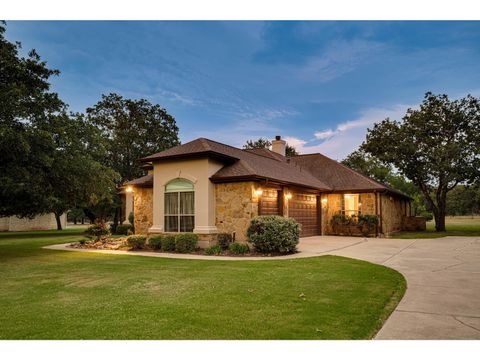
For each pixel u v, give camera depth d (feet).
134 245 44.73
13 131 34.71
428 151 77.82
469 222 134.00
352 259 32.53
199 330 13.53
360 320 14.43
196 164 44.14
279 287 20.84
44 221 127.34
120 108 108.47
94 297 19.25
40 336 13.20
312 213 62.80
